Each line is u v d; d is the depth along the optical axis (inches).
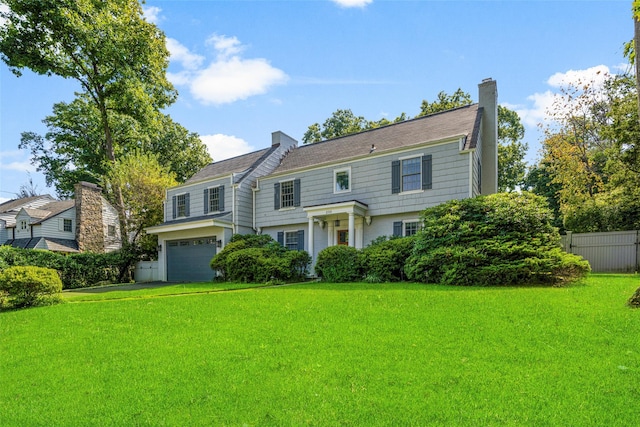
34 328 248.2
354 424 101.9
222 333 206.8
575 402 109.3
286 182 696.4
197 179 856.9
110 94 826.2
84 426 108.7
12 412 119.3
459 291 311.0
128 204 866.1
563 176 808.3
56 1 685.3
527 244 357.1
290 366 149.2
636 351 148.6
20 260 611.8
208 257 731.4
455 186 507.2
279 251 592.7
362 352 162.1
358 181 603.2
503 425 98.2
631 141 552.1
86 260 724.7
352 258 485.1
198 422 107.3
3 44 693.3
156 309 295.4
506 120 1197.1
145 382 140.1
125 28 777.6
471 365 141.5
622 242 507.8
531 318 205.2
